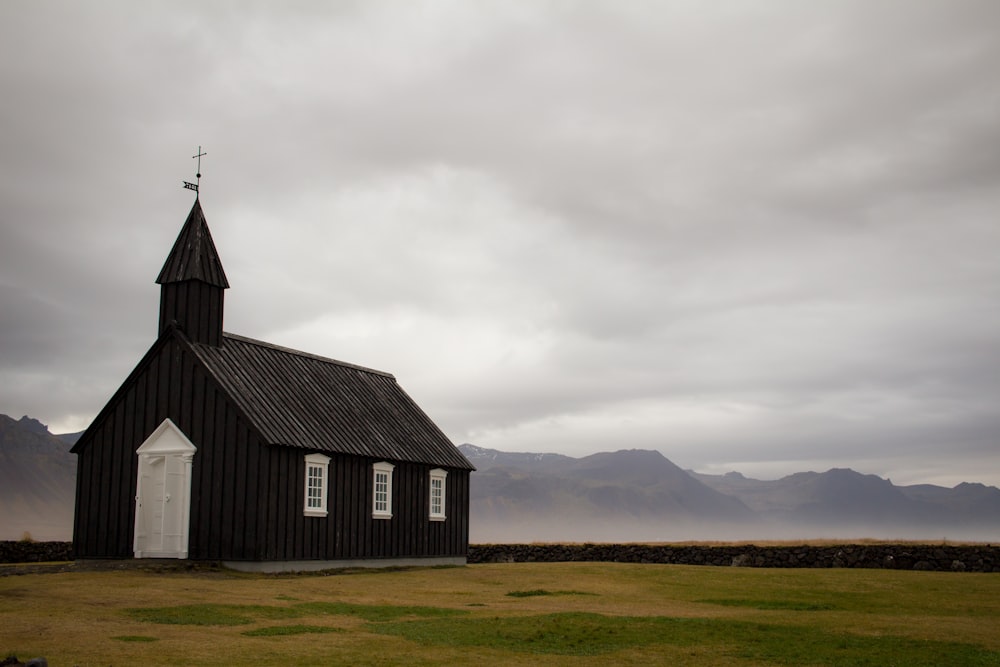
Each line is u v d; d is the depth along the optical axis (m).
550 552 51.66
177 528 36.25
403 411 48.88
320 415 40.66
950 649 19.88
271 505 35.25
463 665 17.34
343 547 39.25
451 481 47.81
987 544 42.72
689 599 29.81
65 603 23.42
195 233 39.22
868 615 25.77
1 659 15.98
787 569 41.78
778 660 18.52
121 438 38.38
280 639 19.45
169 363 37.81
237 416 35.88
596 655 18.75
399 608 25.69
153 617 21.64
